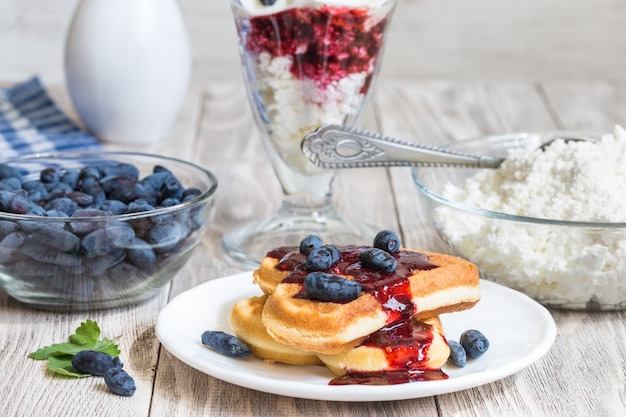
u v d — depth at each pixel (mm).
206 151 1036
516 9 1446
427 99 1195
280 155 835
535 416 635
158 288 744
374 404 643
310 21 784
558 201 737
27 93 1185
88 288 719
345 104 814
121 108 1029
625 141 778
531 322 688
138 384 658
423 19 1451
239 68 1466
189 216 730
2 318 726
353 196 927
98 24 1015
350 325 637
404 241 839
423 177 822
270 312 651
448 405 643
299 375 650
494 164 801
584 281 717
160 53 1021
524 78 1482
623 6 1442
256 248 819
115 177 771
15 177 775
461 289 669
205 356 657
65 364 673
